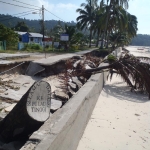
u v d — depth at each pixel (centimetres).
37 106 380
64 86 815
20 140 408
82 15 4972
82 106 448
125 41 5709
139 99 813
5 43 2766
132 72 938
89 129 492
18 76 977
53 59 1300
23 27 7044
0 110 521
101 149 413
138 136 484
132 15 5138
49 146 258
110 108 659
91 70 990
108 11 3272
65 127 321
